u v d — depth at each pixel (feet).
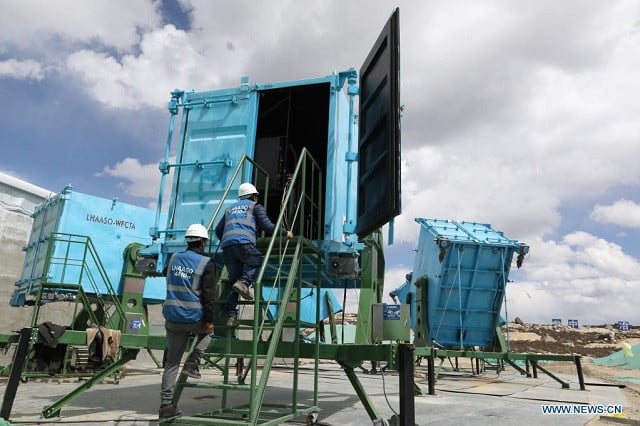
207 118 27.27
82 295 34.27
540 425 20.38
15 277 43.65
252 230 19.04
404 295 56.44
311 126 34.01
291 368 54.65
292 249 21.17
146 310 43.16
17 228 44.80
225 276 23.18
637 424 21.49
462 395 31.48
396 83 18.85
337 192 24.08
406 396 16.33
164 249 25.57
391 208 17.78
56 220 38.81
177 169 26.99
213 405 23.91
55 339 21.25
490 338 46.06
